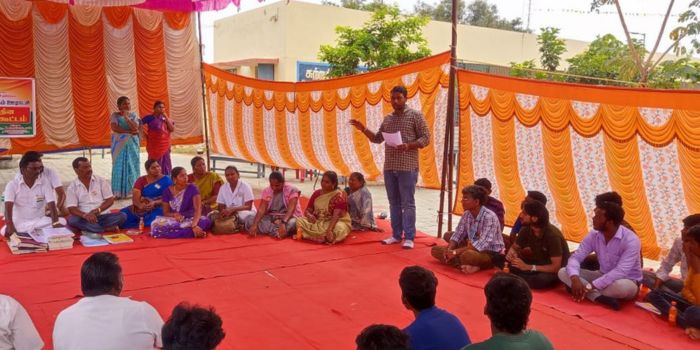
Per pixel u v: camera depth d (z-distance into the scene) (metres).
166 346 2.19
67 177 12.24
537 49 21.33
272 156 10.12
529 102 6.40
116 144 9.13
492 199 6.06
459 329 2.79
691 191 5.30
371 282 5.23
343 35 13.83
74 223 6.48
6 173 12.27
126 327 2.62
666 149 5.41
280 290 4.93
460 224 5.84
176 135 11.20
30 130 9.78
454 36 6.67
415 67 7.34
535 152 6.43
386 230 7.45
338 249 6.37
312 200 6.94
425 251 6.40
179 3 10.39
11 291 4.70
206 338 2.16
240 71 18.64
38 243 5.84
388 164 6.55
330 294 4.87
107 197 6.79
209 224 6.89
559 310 4.60
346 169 8.79
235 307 4.49
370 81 8.02
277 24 16.73
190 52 11.16
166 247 6.22
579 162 6.08
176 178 6.84
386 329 2.10
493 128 6.82
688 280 4.28
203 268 5.49
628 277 4.71
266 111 9.98
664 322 4.38
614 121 5.75
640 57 12.32
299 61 16.73
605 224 4.76
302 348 3.77
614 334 4.14
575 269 4.86
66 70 9.99
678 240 4.68
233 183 7.08
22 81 9.59
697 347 3.94
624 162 5.73
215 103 11.19
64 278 5.05
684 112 5.25
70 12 9.88
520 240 5.34
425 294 2.84
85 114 10.27
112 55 10.34
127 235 6.70
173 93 11.06
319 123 9.02
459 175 7.32
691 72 10.38
